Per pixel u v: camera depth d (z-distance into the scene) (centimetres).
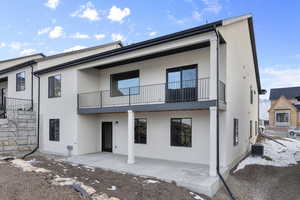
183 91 834
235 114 870
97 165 779
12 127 1073
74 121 1029
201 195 516
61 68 1090
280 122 2889
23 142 1120
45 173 580
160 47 732
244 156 1046
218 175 611
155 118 916
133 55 812
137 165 766
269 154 1086
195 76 816
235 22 862
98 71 1136
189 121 827
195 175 622
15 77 1357
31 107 1230
